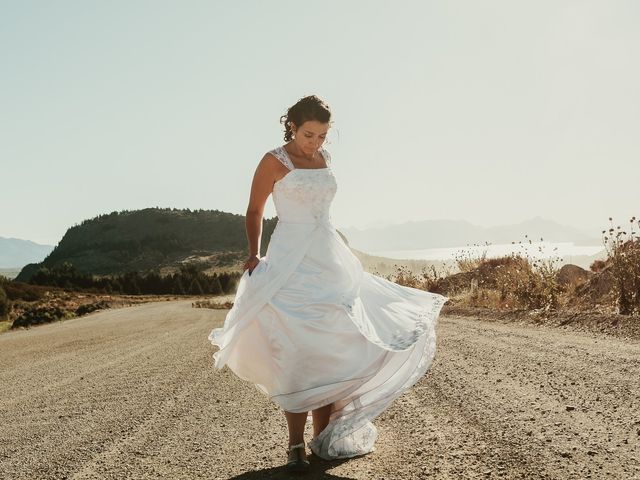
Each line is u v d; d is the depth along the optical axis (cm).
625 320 844
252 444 428
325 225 377
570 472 305
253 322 368
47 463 419
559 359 636
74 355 1223
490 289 1549
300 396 352
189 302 6238
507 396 487
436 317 388
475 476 312
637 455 321
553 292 1195
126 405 616
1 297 3956
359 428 365
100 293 10444
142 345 1316
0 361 1235
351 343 359
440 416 448
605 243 984
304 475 344
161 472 377
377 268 2142
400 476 325
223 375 770
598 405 430
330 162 398
